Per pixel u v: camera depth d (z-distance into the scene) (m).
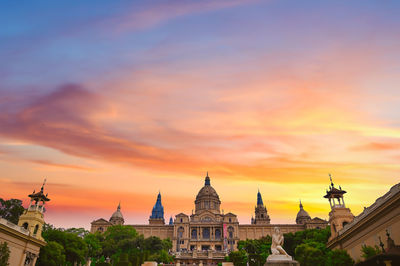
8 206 87.62
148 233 181.00
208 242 167.88
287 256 28.08
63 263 71.25
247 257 86.00
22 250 60.09
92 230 185.62
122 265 53.53
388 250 35.38
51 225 93.94
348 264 51.75
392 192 44.22
